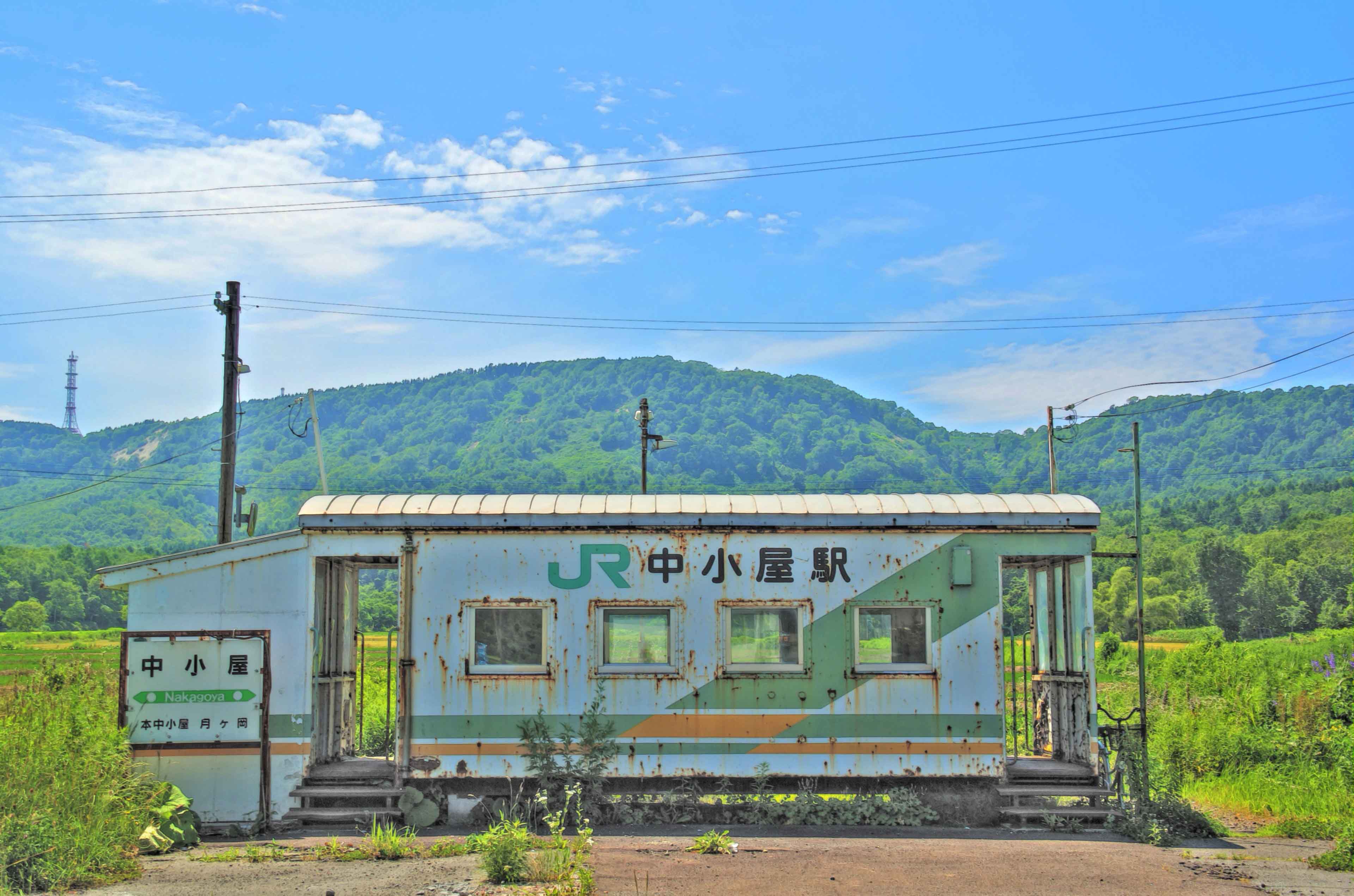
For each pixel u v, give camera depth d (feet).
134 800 30.86
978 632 34.91
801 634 34.86
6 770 28.19
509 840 26.96
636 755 34.24
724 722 34.45
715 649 34.73
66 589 230.89
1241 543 233.55
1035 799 34.60
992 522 35.14
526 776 34.06
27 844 25.20
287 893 24.80
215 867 28.02
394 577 212.43
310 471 453.99
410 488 550.77
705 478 571.28
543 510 35.19
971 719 34.53
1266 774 43.34
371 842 30.32
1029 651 45.19
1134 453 37.09
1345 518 232.12
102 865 26.63
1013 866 28.17
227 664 34.09
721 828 33.27
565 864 27.12
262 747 33.83
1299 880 27.12
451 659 34.63
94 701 35.47
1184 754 46.47
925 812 34.09
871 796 34.30
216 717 33.88
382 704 59.82
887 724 34.47
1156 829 32.55
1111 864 28.66
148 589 34.76
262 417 647.97
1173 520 273.54
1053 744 38.47
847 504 35.70
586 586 35.04
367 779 35.04
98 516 346.33
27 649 134.51
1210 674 65.72
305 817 33.47
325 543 35.01
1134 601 197.06
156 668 33.96
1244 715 52.49
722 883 25.90
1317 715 48.67
